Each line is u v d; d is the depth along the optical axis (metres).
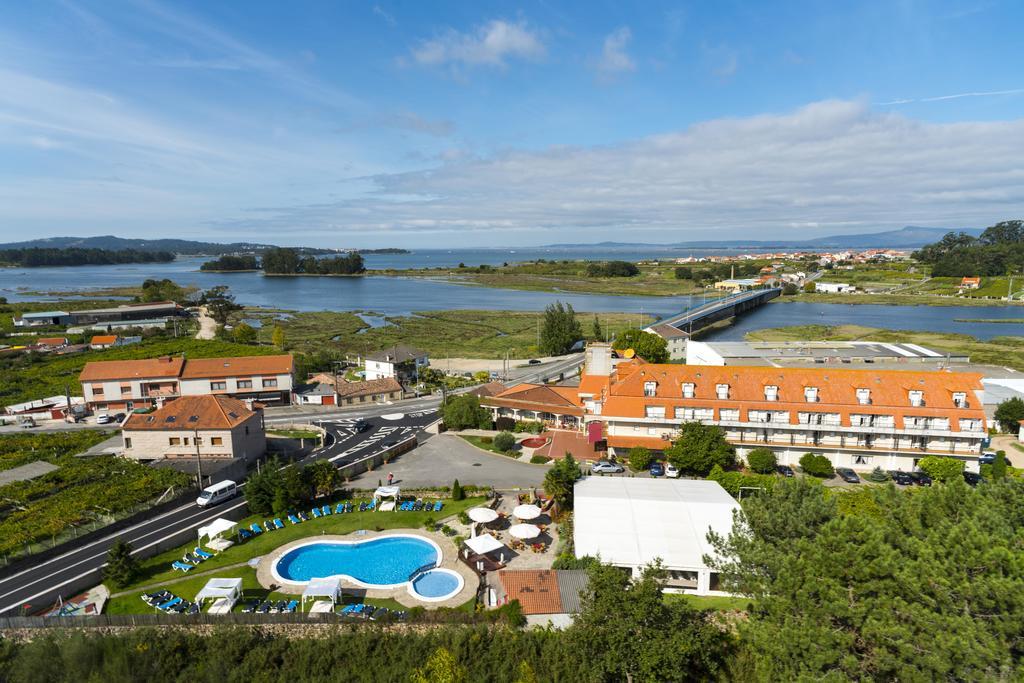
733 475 74.38
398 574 58.00
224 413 90.62
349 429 109.38
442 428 108.62
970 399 80.44
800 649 33.69
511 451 94.44
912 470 81.69
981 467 79.94
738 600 51.38
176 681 43.16
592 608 40.81
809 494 46.91
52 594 53.47
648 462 83.62
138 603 52.50
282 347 187.50
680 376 88.12
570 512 68.50
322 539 64.25
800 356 134.12
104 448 95.19
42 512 70.56
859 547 36.00
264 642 46.62
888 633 32.00
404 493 78.19
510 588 50.22
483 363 173.38
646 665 37.19
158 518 70.50
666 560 53.41
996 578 31.16
